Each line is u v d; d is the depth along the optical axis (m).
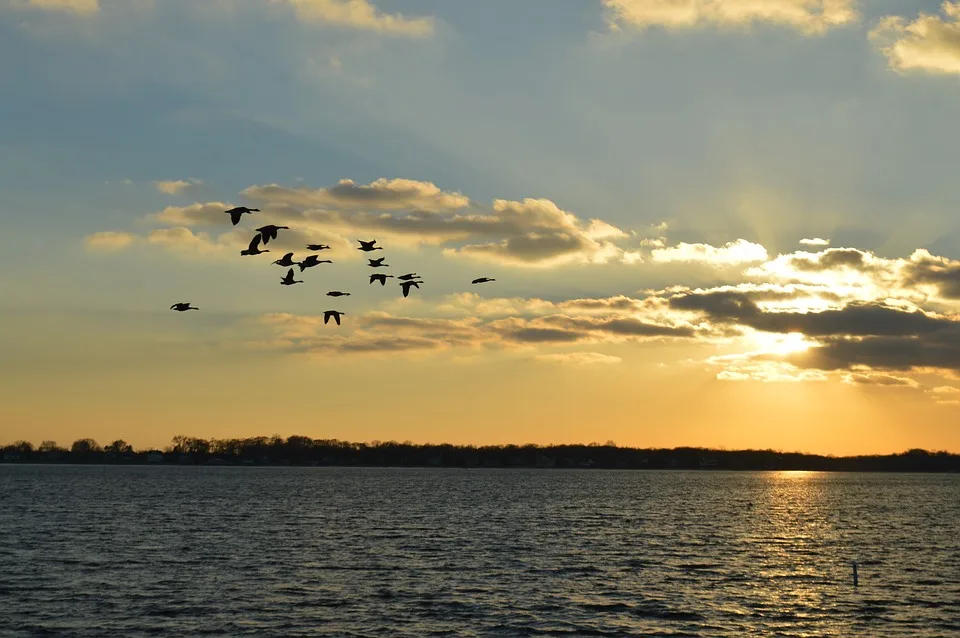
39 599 62.06
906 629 56.00
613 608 60.62
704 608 60.91
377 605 61.06
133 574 72.06
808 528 119.00
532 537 101.50
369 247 58.44
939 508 168.75
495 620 57.25
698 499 194.38
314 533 103.88
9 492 197.62
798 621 57.69
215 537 98.81
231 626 55.44
